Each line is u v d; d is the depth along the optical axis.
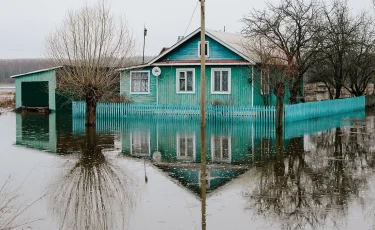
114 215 9.33
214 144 18.58
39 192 11.09
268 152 16.50
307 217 9.05
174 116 29.75
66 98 35.56
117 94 32.34
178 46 31.17
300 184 11.68
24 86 36.75
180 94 31.28
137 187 11.55
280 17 28.72
